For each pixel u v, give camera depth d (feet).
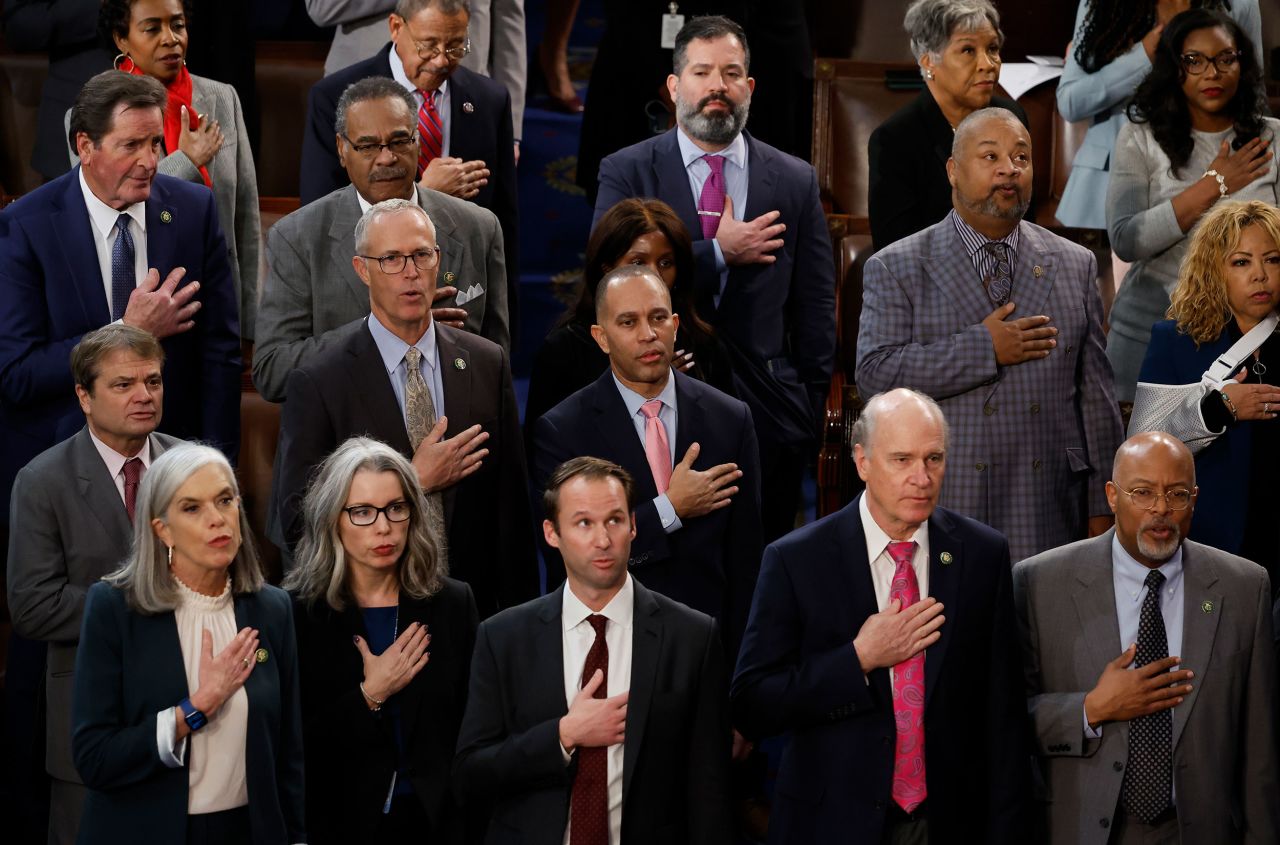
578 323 58.29
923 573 45.93
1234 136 64.13
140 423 49.90
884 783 44.11
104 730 43.42
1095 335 56.03
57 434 55.06
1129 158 65.41
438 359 53.01
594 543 43.70
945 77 63.87
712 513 52.80
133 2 61.21
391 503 47.06
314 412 51.62
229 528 44.55
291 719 45.98
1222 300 55.42
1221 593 47.21
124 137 53.62
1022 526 54.44
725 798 44.29
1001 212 54.60
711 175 63.62
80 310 55.16
